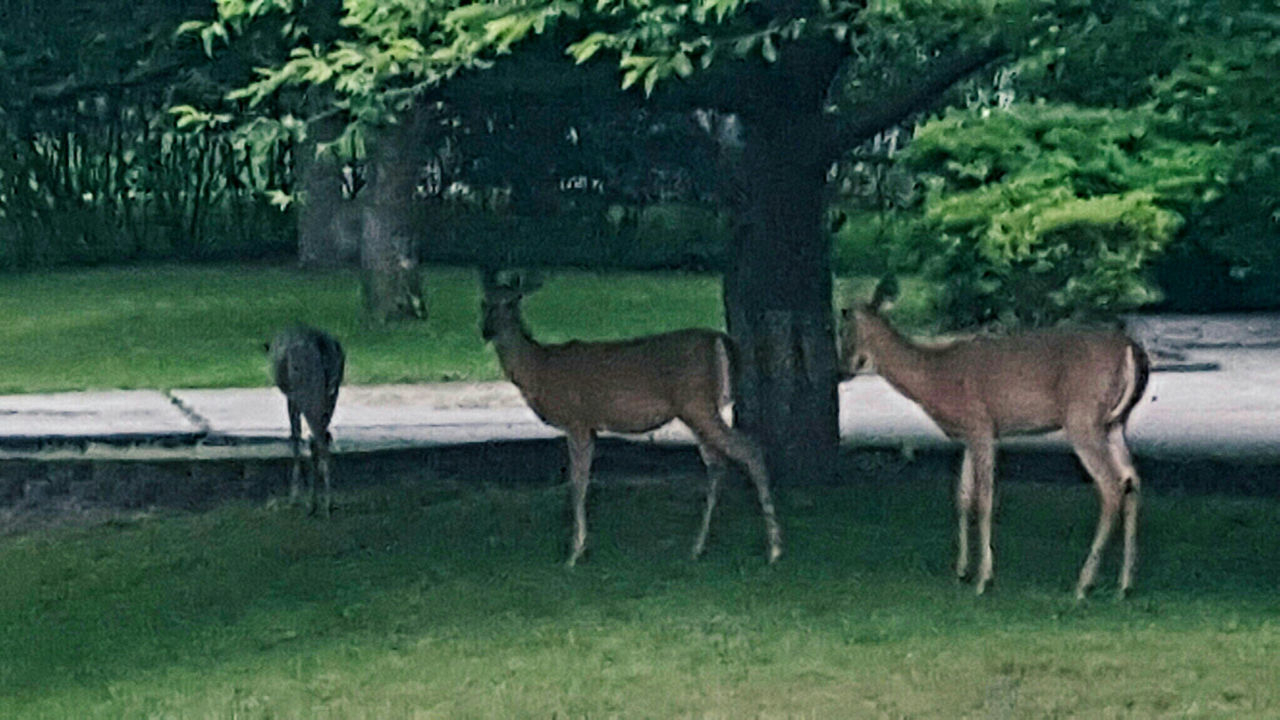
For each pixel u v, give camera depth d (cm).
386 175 3114
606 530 1491
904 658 1142
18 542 1565
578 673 1123
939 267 2252
